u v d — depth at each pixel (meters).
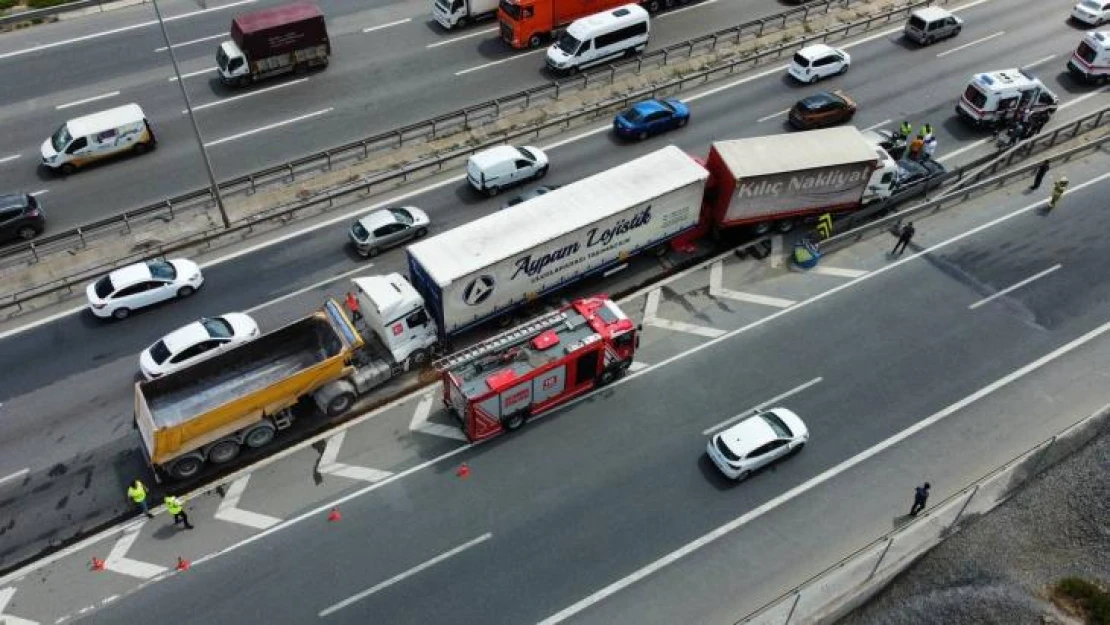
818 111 44.16
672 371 31.89
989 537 25.89
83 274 35.72
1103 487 26.94
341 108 46.16
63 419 30.03
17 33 52.28
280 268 36.59
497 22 54.38
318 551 26.03
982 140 44.09
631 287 35.59
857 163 35.88
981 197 40.25
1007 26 54.03
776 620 23.53
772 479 28.02
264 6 55.91
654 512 27.09
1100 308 34.31
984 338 33.06
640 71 49.00
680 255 37.31
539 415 30.34
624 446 29.20
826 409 30.36
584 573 25.39
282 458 28.88
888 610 24.31
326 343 30.69
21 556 25.88
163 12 54.94
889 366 31.97
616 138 44.47
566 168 42.22
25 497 27.48
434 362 30.22
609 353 30.14
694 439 29.39
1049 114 44.50
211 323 31.47
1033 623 23.70
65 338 33.25
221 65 46.75
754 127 45.16
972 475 28.08
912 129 44.88
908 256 36.97
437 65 49.94
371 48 51.53
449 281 29.61
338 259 37.06
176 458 27.08
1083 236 37.81
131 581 25.25
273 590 25.03
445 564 25.66
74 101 46.41
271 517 27.03
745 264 36.75
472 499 27.52
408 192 40.78
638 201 33.19
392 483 28.06
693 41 49.81
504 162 39.66
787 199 36.31
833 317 34.06
